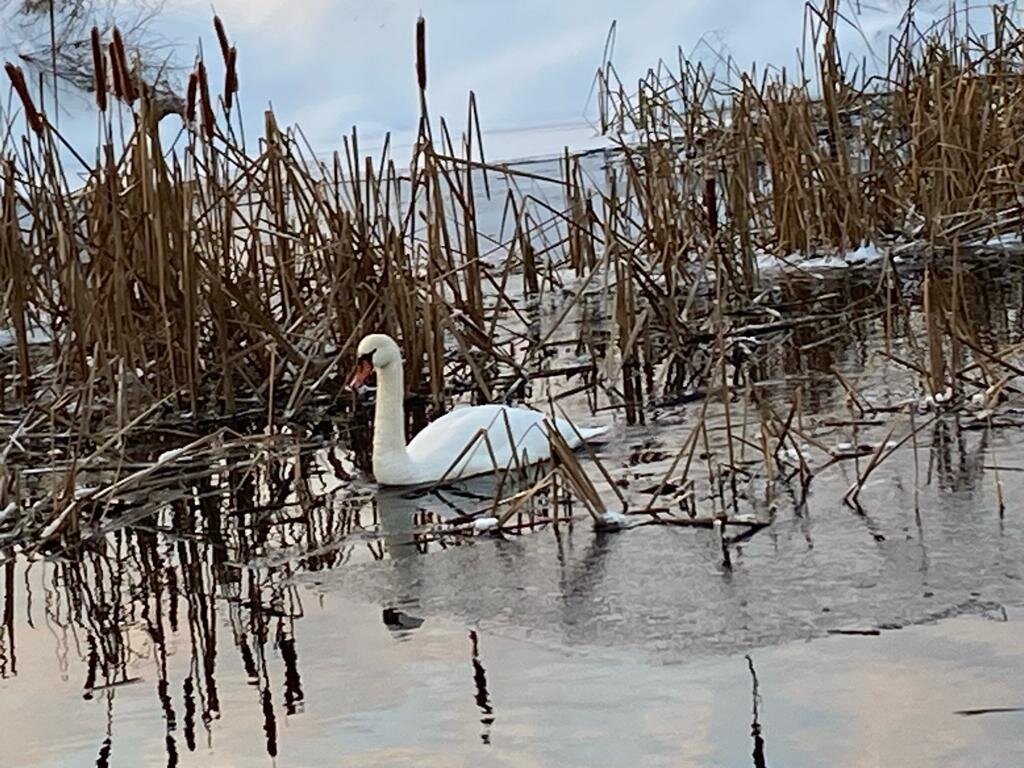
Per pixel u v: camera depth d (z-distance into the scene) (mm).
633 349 10773
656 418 9164
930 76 13859
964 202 13336
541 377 10711
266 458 8633
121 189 9867
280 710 5133
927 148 13570
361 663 5551
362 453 8945
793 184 13742
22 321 10125
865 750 4496
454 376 10852
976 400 8555
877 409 8688
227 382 9773
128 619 6262
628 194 12789
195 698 5305
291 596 6434
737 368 10305
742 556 6465
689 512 7125
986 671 5035
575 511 7359
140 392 9734
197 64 9609
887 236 13812
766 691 5016
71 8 18703
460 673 5383
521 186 19031
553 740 4727
